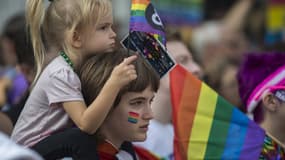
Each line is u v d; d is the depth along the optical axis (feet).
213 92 23.59
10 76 34.86
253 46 49.83
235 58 40.88
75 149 20.86
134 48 22.21
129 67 20.66
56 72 21.53
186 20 49.11
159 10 48.55
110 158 21.86
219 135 23.56
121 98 21.48
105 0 22.04
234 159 23.56
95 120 20.62
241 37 49.70
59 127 21.67
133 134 21.72
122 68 20.58
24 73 30.48
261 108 26.50
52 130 21.72
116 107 21.52
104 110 20.54
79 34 21.83
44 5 22.38
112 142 21.94
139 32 22.16
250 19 50.96
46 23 22.30
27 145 21.91
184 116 23.40
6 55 35.06
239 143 23.65
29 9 22.38
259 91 26.40
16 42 30.96
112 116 21.62
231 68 38.73
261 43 50.26
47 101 21.70
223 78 35.65
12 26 31.60
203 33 48.73
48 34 22.33
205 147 23.47
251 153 23.67
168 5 48.67
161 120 30.58
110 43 22.09
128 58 20.76
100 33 21.93
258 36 50.60
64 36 21.93
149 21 22.21
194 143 23.45
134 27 22.15
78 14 21.67
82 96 21.53
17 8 50.31
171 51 30.81
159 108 30.37
